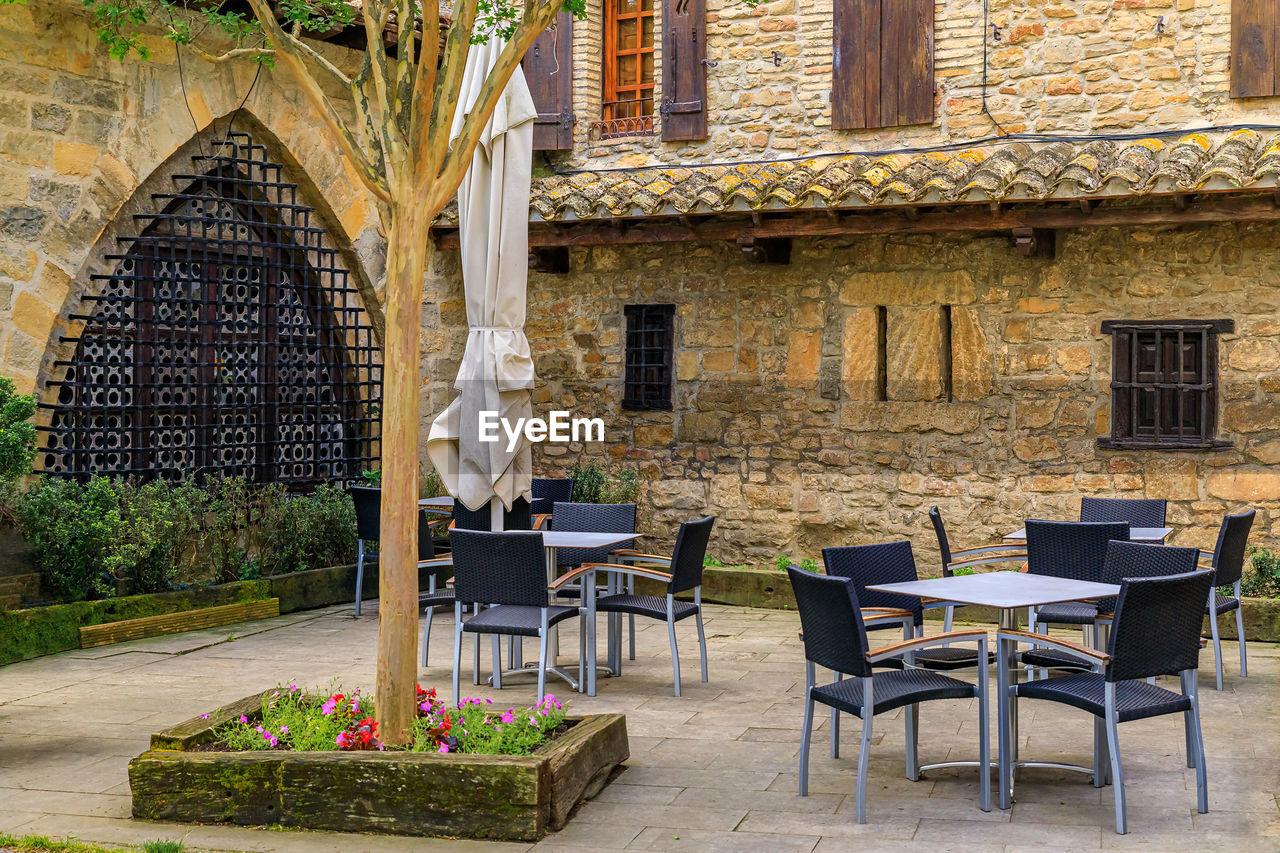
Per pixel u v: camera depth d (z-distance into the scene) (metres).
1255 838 4.66
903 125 10.69
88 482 8.90
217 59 6.28
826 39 10.95
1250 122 9.71
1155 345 9.59
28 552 8.60
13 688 7.33
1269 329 9.23
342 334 11.23
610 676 7.66
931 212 9.40
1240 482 9.30
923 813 5.00
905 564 6.38
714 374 10.98
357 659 8.15
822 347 10.59
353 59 11.04
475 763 4.73
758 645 8.64
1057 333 9.80
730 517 10.91
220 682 7.48
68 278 9.15
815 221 9.72
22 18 8.85
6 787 5.43
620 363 11.38
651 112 11.75
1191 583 4.91
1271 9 9.63
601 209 10.17
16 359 8.84
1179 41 9.89
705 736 6.23
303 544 10.23
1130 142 9.73
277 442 10.54
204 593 9.32
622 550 8.09
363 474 11.19
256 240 10.79
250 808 4.90
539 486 10.06
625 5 11.86
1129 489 9.60
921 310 10.23
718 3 11.27
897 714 6.67
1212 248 9.37
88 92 9.25
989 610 9.52
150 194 9.85
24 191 8.89
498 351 7.91
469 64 8.02
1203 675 7.52
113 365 9.30
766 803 5.15
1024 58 10.31
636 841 4.69
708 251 11.00
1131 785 5.35
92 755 5.94
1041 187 8.82
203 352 10.19
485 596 6.77
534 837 4.68
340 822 4.82
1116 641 4.75
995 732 6.23
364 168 5.24
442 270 11.84
